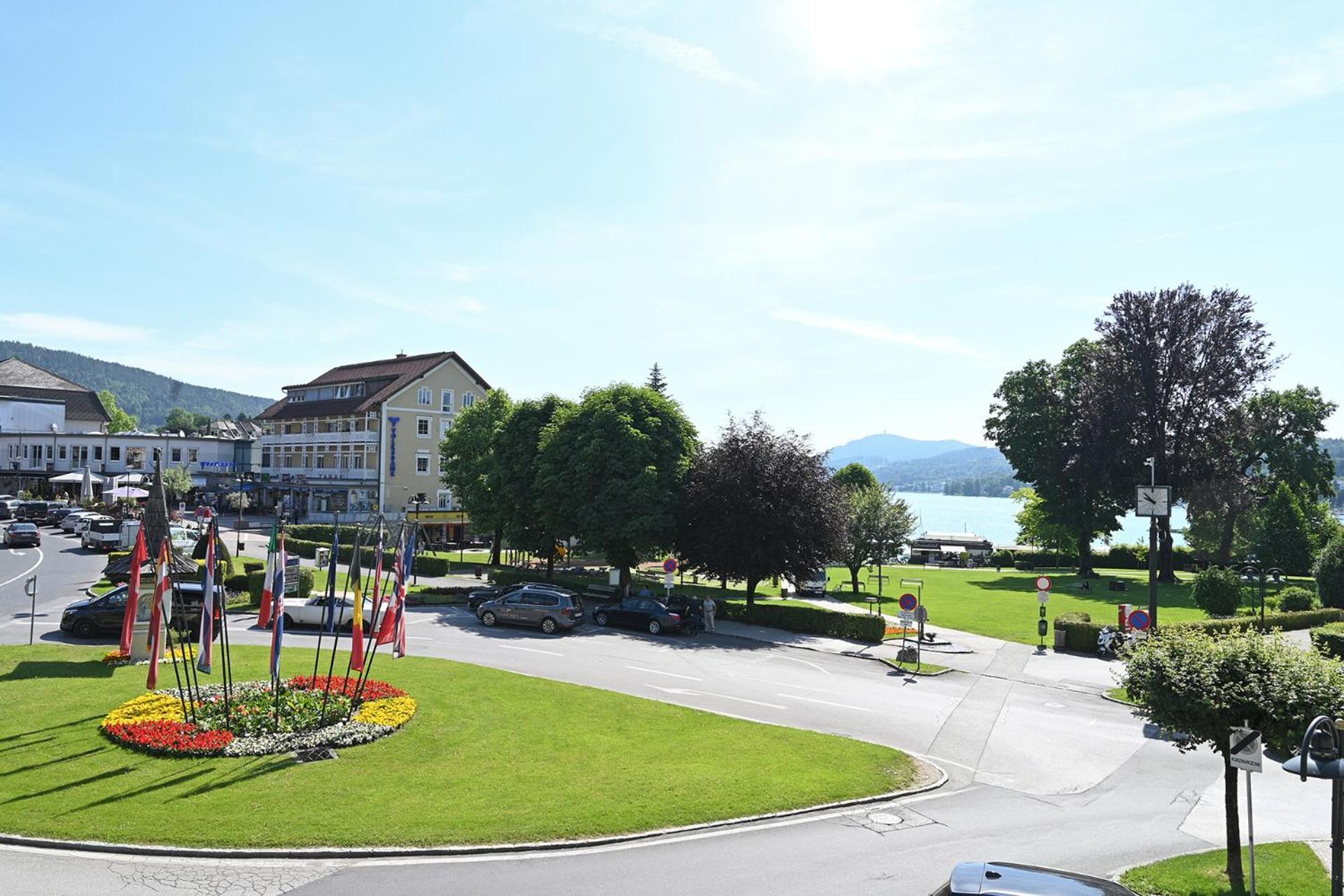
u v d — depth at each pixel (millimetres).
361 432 78062
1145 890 11609
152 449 88750
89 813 12625
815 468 40156
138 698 18203
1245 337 58000
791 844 13281
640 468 41656
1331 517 71562
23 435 88938
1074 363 70688
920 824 14508
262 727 16734
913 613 31562
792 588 54938
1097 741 20984
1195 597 41312
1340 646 30375
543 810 13891
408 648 28516
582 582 43781
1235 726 11453
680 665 27922
